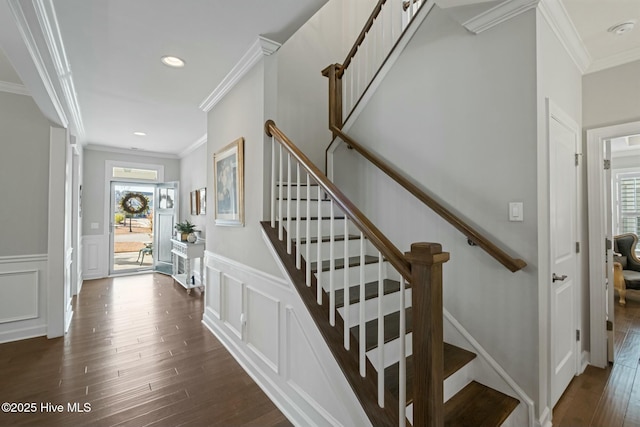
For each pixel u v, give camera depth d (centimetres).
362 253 148
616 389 218
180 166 654
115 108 358
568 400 205
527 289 172
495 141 185
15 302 301
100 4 185
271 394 212
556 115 192
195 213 557
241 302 261
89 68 264
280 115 351
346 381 151
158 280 555
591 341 254
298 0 186
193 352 276
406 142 236
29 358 261
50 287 306
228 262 285
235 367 251
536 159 169
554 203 190
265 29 215
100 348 281
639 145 493
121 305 409
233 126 282
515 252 177
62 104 290
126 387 221
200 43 230
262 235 230
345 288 159
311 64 381
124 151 589
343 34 424
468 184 198
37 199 312
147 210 662
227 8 192
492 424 155
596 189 249
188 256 474
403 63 238
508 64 180
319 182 174
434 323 116
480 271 192
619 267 417
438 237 215
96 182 566
